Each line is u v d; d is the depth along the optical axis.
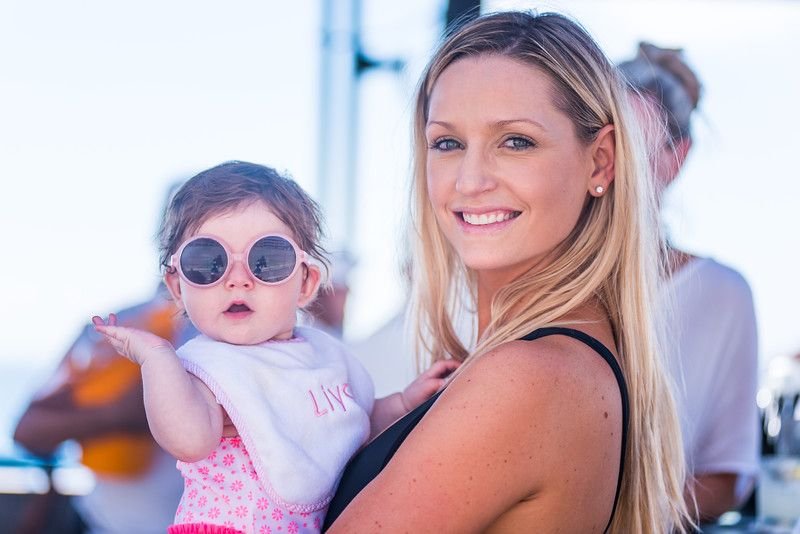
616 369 1.60
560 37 1.73
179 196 1.76
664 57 2.62
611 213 1.76
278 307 1.72
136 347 1.57
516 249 1.69
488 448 1.45
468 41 1.75
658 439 1.73
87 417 3.06
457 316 2.14
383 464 1.62
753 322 2.51
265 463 1.60
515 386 1.47
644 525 1.68
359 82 4.80
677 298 2.42
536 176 1.66
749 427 2.51
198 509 1.61
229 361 1.65
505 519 1.50
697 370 2.44
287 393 1.69
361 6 4.79
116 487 3.09
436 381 1.95
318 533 1.68
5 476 3.73
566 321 1.64
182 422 1.52
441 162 1.75
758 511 2.83
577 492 1.51
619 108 1.74
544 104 1.67
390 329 2.65
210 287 1.69
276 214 1.74
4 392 12.41
